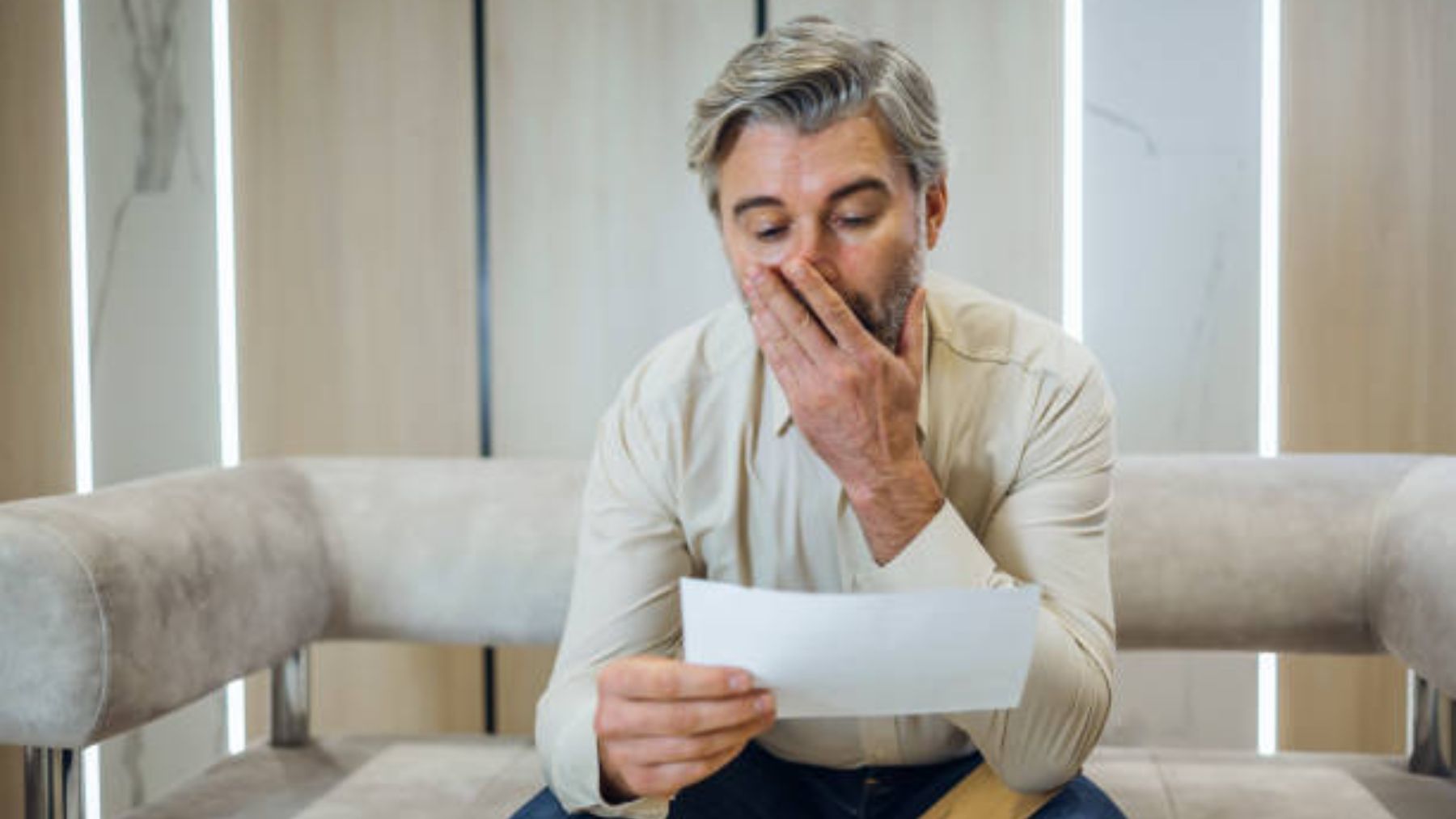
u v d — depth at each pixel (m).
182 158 2.73
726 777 1.35
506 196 2.71
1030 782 1.21
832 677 0.98
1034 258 2.61
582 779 1.12
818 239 1.13
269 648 1.82
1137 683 2.66
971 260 2.62
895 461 1.13
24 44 2.73
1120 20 2.56
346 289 2.73
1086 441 1.28
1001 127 2.60
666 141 2.67
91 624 1.46
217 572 1.69
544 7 2.68
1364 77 2.52
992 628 0.95
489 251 2.71
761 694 1.01
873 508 1.14
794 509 1.32
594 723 1.07
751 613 0.97
